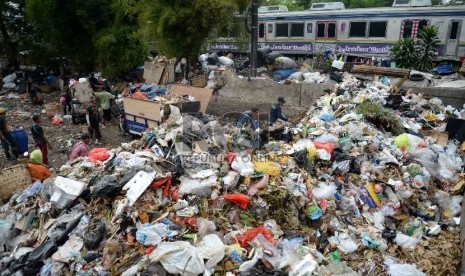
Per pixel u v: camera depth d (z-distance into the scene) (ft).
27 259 17.95
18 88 66.59
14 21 74.08
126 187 20.25
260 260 17.39
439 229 22.56
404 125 34.99
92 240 17.89
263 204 20.67
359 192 23.97
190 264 15.71
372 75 53.57
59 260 17.31
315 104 42.50
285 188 21.56
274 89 51.39
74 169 24.31
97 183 20.75
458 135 35.12
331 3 80.48
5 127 34.96
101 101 47.83
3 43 76.02
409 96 42.98
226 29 58.03
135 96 46.57
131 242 17.89
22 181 25.38
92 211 19.83
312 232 20.70
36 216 21.13
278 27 85.76
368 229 21.75
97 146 39.78
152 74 61.36
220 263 16.87
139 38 63.82
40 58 74.64
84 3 65.82
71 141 41.09
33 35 76.69
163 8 56.90
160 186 20.52
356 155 27.14
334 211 22.18
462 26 63.21
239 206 20.20
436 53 64.80
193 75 59.06
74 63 73.92
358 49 75.25
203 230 18.28
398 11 68.90
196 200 20.12
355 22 74.38
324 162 26.20
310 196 22.39
